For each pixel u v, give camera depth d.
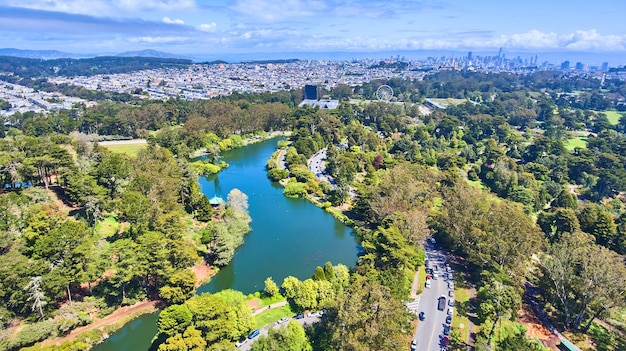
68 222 128.50
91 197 159.75
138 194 163.50
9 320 107.00
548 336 112.56
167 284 123.94
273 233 182.00
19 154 174.00
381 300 96.56
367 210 189.75
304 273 148.62
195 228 172.12
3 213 134.75
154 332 117.50
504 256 133.00
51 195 172.50
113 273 134.00
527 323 118.06
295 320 107.56
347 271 136.50
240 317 107.56
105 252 124.81
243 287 138.62
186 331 96.75
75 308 116.19
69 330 112.25
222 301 106.06
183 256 129.88
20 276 108.56
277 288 130.62
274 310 121.50
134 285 127.56
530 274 142.50
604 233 161.38
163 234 140.38
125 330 118.06
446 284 136.25
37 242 118.81
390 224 150.75
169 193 175.50
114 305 122.31
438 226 165.50
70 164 179.12
